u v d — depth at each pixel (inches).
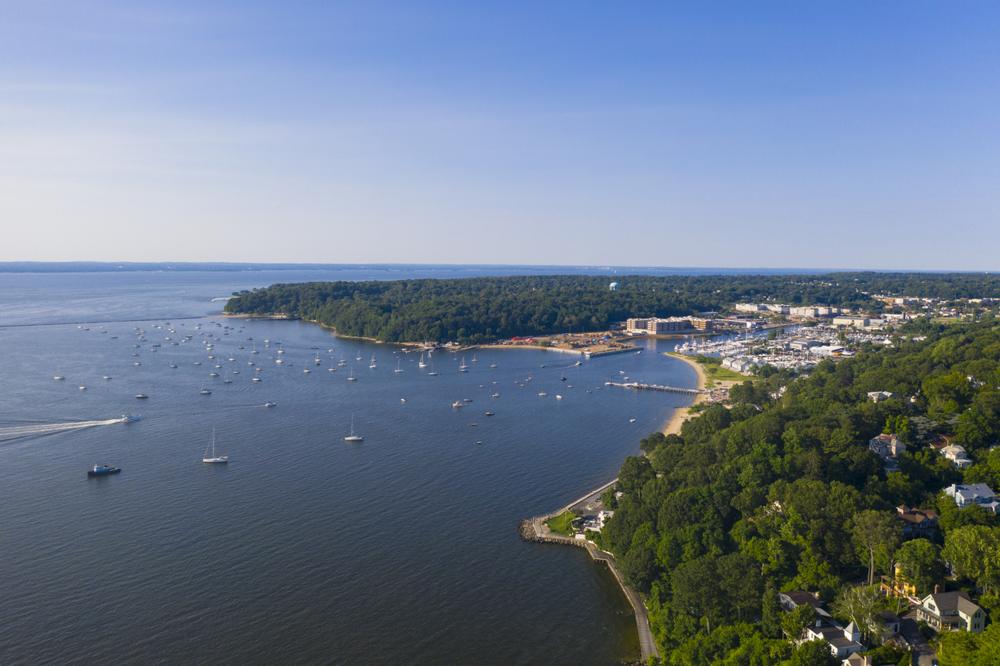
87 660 5999.0
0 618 6535.4
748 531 7199.8
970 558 6067.9
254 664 6028.5
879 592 6348.4
